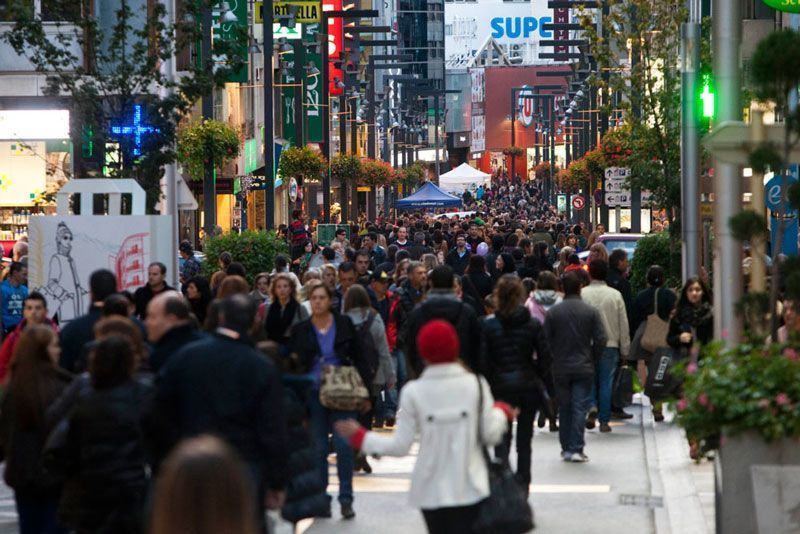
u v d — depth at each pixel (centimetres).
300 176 14900
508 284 3553
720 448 2619
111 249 4862
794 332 2811
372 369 3697
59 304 4872
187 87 6838
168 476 1146
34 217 4872
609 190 12362
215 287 5500
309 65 14762
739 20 3581
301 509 2772
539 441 4959
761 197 3244
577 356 4362
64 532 2648
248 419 2217
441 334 2403
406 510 3706
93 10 8950
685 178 5859
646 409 5738
